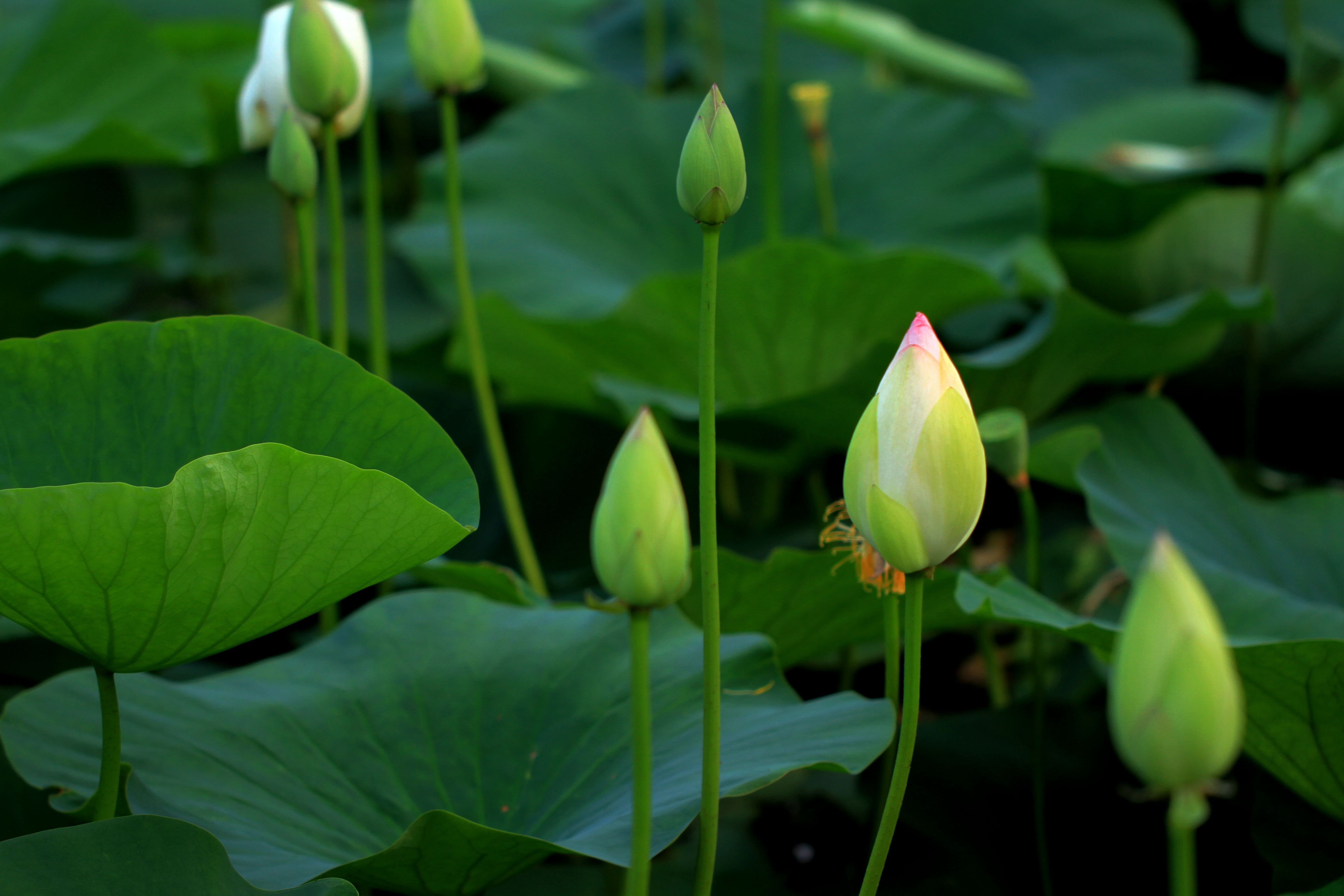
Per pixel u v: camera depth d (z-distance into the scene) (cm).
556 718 258
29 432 246
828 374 395
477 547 395
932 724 303
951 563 351
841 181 517
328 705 259
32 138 462
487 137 524
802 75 633
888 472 230
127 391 248
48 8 486
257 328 250
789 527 381
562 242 495
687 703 257
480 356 321
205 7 726
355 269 565
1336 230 404
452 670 261
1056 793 283
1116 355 361
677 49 798
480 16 766
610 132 529
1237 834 278
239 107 279
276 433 248
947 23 788
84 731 251
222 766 251
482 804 253
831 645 284
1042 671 274
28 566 233
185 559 235
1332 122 575
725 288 365
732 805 320
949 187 502
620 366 405
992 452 267
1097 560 399
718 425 385
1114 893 272
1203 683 214
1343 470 418
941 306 375
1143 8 786
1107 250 422
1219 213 415
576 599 348
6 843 236
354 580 241
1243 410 421
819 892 278
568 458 418
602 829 244
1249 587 278
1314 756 257
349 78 269
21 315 485
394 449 248
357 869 243
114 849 237
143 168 669
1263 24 786
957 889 275
